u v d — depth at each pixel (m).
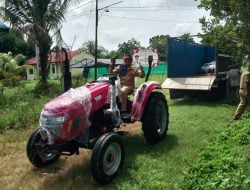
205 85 9.38
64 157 5.05
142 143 5.57
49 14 12.64
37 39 12.72
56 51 11.08
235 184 3.57
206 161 4.41
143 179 4.16
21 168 4.85
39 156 4.60
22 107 8.16
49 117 4.15
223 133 5.65
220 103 9.35
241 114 7.03
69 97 4.36
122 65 5.48
